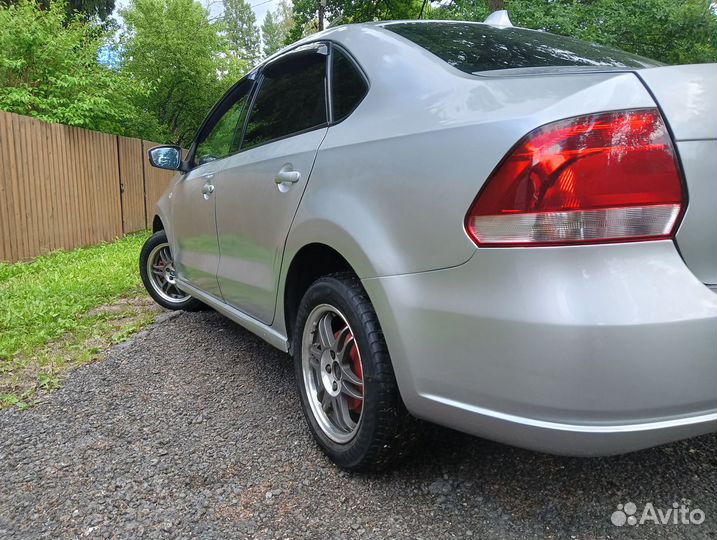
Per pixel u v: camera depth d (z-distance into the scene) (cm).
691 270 148
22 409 291
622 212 144
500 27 270
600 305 141
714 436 243
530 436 155
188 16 1755
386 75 217
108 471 231
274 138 284
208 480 222
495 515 194
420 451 235
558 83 172
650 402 142
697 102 151
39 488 220
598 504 198
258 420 273
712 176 148
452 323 167
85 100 923
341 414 227
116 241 952
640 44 709
